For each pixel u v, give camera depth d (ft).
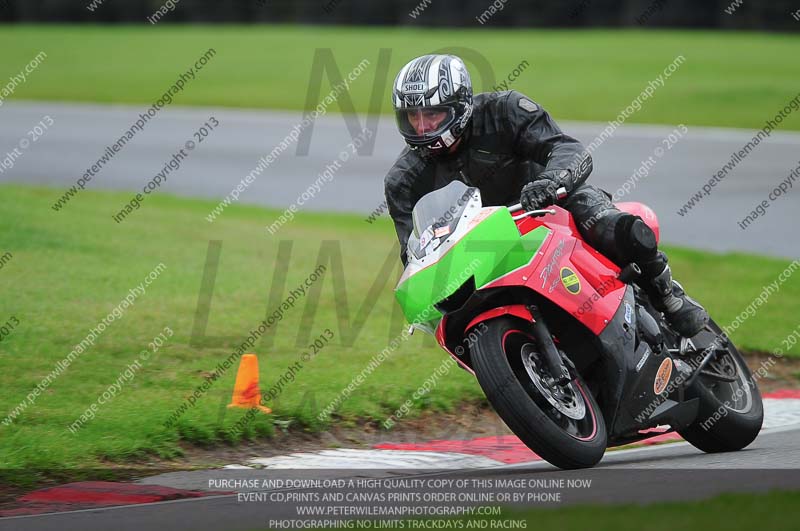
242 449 71.72
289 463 67.87
